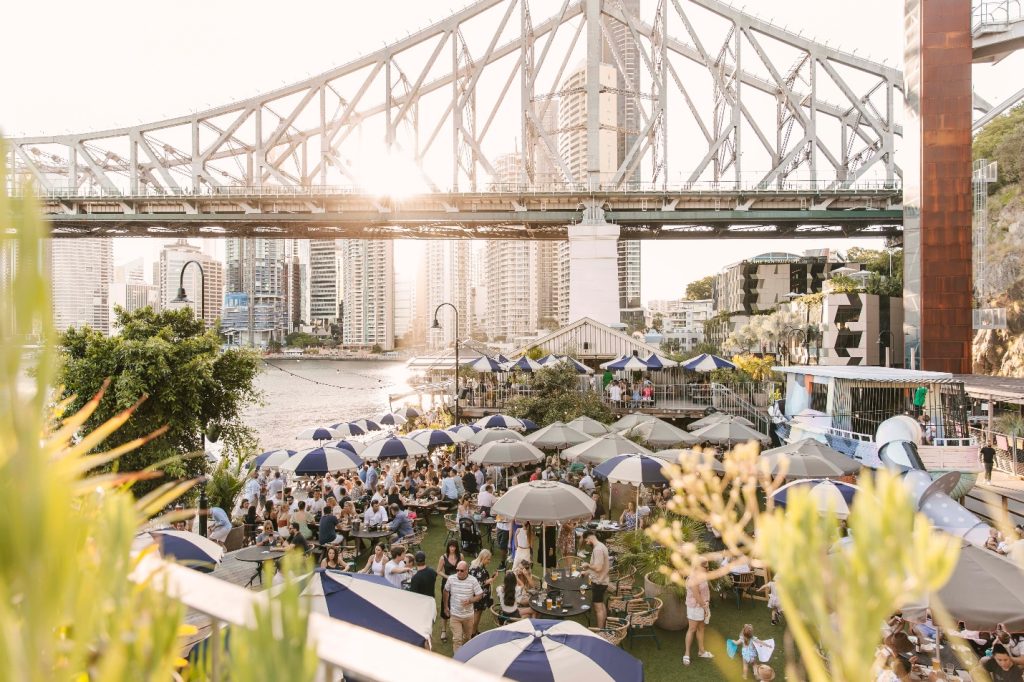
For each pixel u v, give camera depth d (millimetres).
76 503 1086
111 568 927
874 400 18125
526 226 58906
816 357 53938
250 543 15453
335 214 56781
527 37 56812
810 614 800
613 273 50938
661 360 29672
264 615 887
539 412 26047
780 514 855
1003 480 21094
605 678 6262
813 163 55188
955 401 16844
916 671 8352
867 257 92312
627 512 14594
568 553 14773
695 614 9766
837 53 56188
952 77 33312
